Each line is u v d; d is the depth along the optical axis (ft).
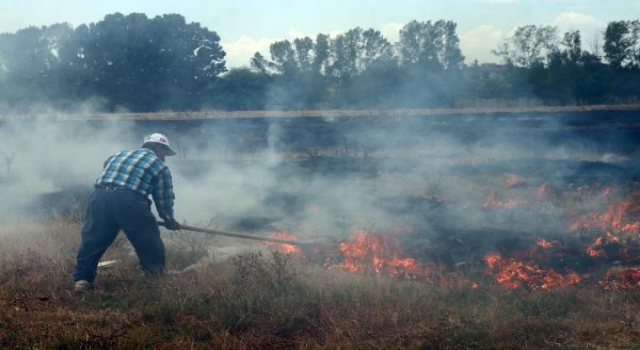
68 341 13.29
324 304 15.85
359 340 13.78
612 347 13.42
